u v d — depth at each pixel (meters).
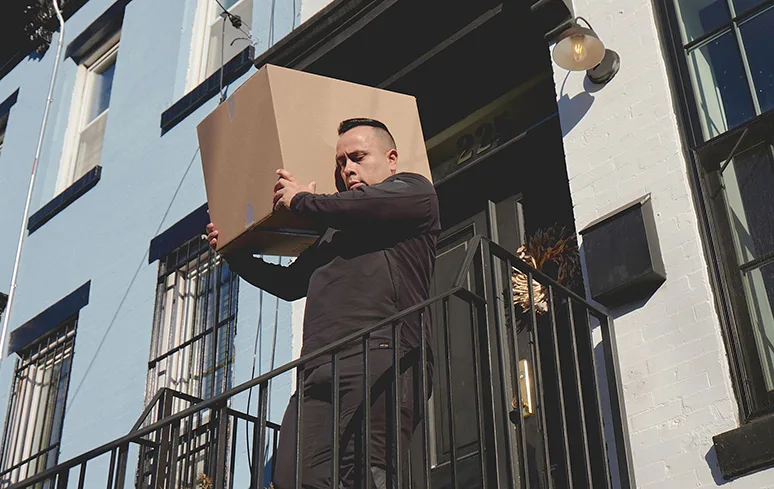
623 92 4.43
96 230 7.67
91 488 6.36
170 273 6.79
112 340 6.92
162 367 6.46
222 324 6.21
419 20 5.48
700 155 4.09
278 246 3.82
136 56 8.27
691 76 4.31
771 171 3.90
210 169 3.97
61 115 8.88
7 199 8.91
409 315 3.48
